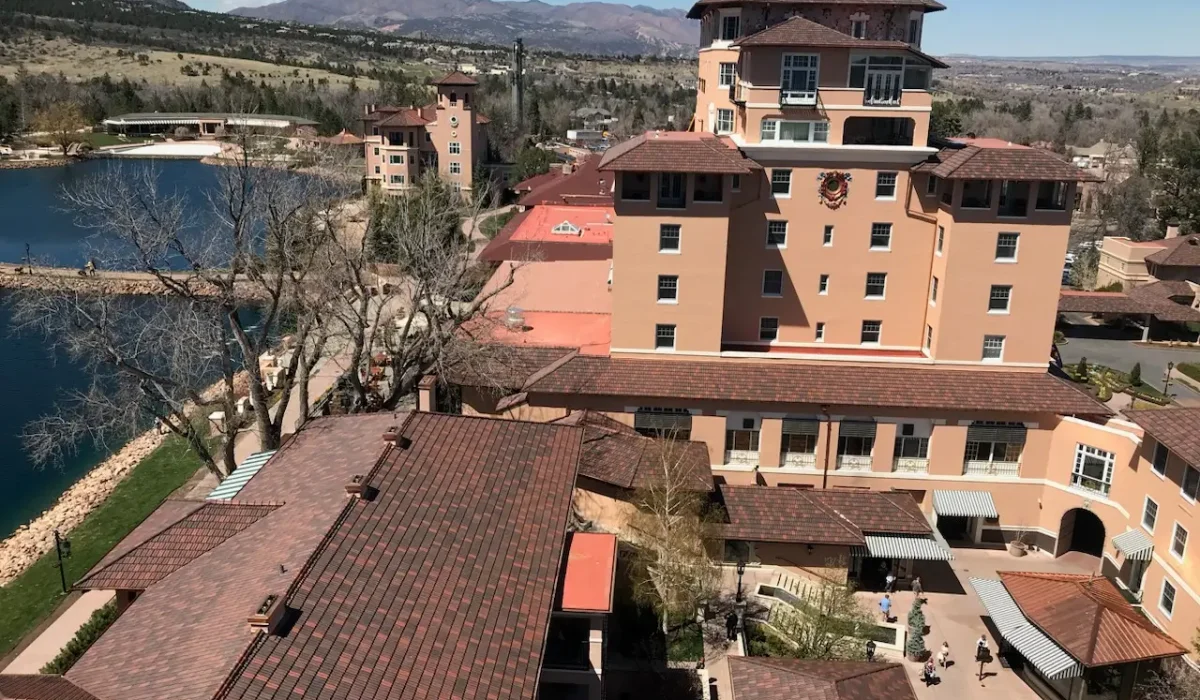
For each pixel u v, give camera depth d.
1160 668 33.06
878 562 43.38
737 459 46.62
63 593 41.31
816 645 35.03
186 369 49.62
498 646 23.61
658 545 38.31
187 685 20.17
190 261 44.44
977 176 42.03
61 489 55.62
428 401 43.66
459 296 51.50
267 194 46.34
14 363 76.94
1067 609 34.66
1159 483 38.59
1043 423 44.69
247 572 25.00
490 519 28.80
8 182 169.12
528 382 46.53
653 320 46.34
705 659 35.94
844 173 45.88
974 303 44.91
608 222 71.75
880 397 44.47
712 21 52.75
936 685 35.59
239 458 54.56
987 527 46.50
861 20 49.75
